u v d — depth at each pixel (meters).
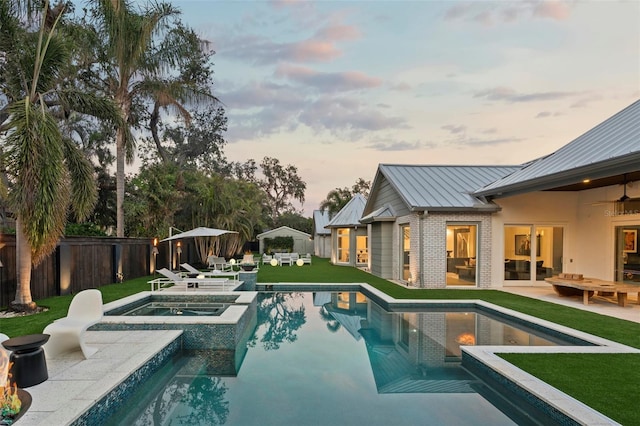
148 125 21.05
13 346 3.97
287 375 5.50
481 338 7.34
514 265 13.11
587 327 7.06
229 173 37.75
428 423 4.01
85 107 8.94
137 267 15.48
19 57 8.07
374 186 18.03
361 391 4.89
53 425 3.21
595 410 3.61
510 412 4.28
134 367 4.67
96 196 9.02
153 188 18.22
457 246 13.14
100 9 13.47
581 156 9.13
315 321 9.20
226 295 10.33
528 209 13.04
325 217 34.81
